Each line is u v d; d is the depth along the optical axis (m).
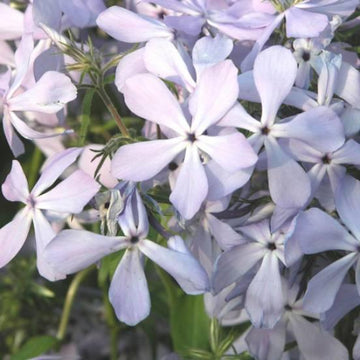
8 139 0.26
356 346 0.26
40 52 0.26
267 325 0.25
